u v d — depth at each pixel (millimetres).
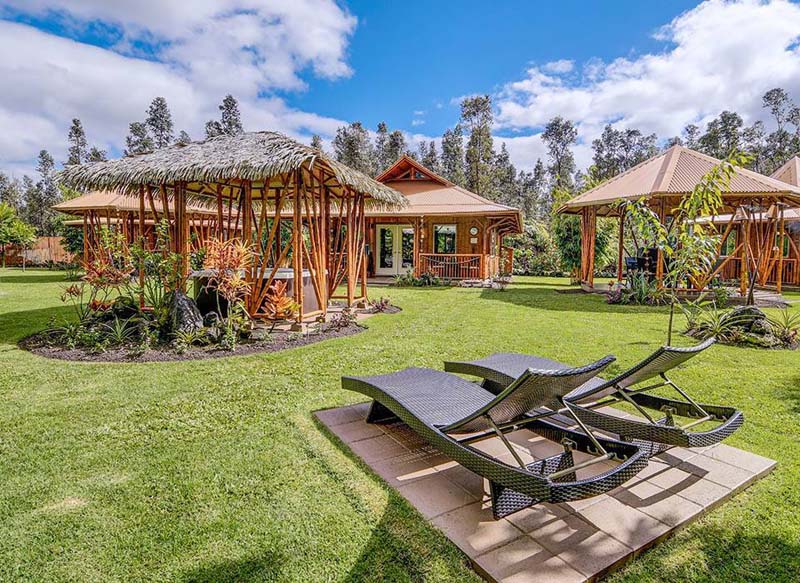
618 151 51938
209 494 2695
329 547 2244
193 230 15703
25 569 2090
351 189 9508
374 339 7055
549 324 8523
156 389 4566
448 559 2162
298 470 2980
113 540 2285
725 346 6621
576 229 20750
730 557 2201
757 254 15055
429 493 2715
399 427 3674
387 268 20781
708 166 12688
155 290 7340
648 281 11859
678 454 3193
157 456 3160
